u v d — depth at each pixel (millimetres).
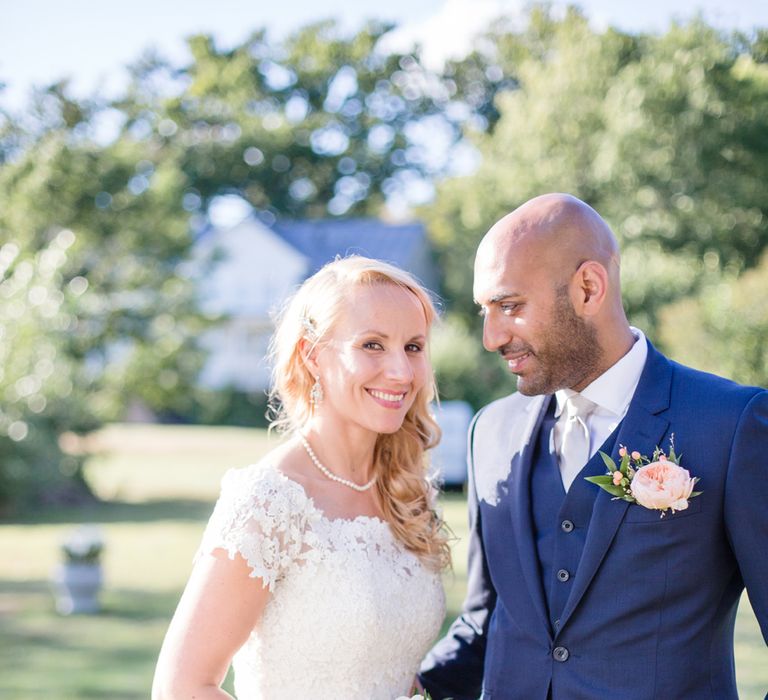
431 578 2549
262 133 35125
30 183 15609
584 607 2330
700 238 16281
